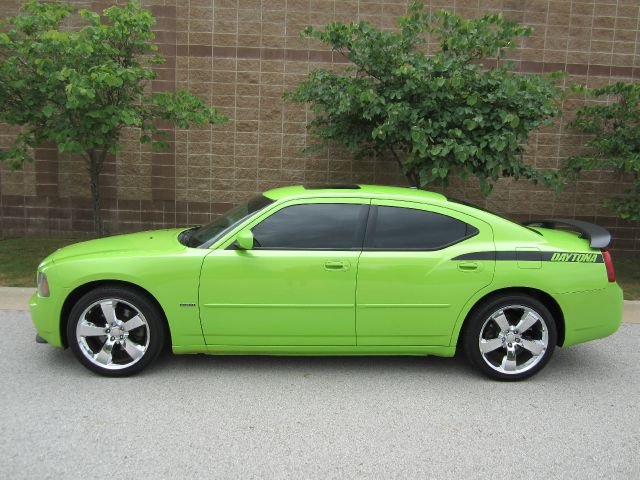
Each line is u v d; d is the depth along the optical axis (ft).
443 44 23.21
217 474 10.40
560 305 14.75
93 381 14.38
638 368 16.40
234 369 15.48
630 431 12.51
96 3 30.58
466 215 15.02
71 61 20.90
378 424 12.53
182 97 23.85
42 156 31.86
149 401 13.34
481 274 14.49
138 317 14.40
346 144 25.11
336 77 24.09
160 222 32.32
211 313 14.24
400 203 14.99
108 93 21.98
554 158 32.01
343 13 30.76
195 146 31.63
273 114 31.40
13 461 10.64
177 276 14.06
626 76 31.76
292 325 14.40
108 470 10.43
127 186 32.01
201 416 12.66
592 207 32.73
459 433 12.22
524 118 21.97
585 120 28.48
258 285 14.20
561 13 31.17
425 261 14.43
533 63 31.42
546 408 13.58
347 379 15.03
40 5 22.29
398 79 22.63
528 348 14.89
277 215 14.74
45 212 32.40
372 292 14.37
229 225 15.01
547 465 11.02
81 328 14.29
